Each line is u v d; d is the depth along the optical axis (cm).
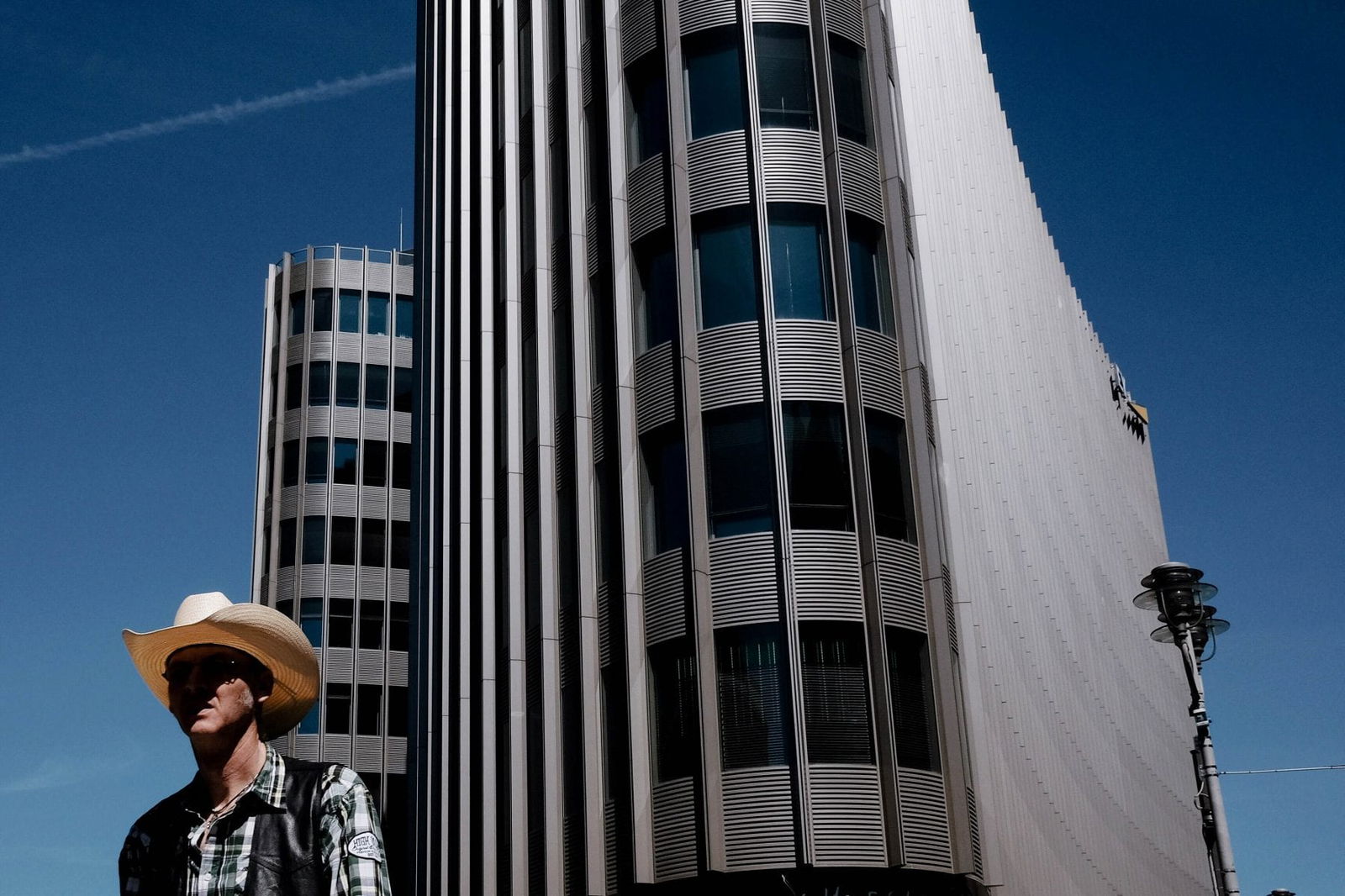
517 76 4075
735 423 3030
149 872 512
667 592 2981
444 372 4312
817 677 2819
